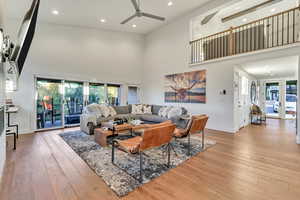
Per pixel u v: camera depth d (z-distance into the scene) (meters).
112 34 6.93
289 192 1.88
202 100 5.62
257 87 8.52
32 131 5.05
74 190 1.92
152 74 7.57
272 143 3.82
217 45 5.89
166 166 2.55
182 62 6.25
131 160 2.79
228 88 4.96
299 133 3.78
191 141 3.96
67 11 4.95
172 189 1.94
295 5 5.38
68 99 5.91
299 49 3.69
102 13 5.27
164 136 2.39
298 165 2.61
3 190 1.91
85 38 6.21
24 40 2.10
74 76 5.94
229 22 6.70
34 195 1.82
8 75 4.15
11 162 2.71
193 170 2.43
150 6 5.21
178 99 6.42
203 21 6.23
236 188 1.96
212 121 5.37
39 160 2.79
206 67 5.50
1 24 2.14
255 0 5.52
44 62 5.32
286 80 7.90
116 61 7.05
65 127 5.77
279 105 8.14
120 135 4.25
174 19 6.32
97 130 3.77
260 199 1.76
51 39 5.46
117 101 7.29
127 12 5.29
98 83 6.66
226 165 2.61
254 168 2.50
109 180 2.12
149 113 5.95
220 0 4.89
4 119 2.57
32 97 5.09
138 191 1.89
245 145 3.66
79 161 2.76
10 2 4.11
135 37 7.62
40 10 4.76
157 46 7.28
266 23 5.50
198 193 1.86
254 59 4.42
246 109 6.29
